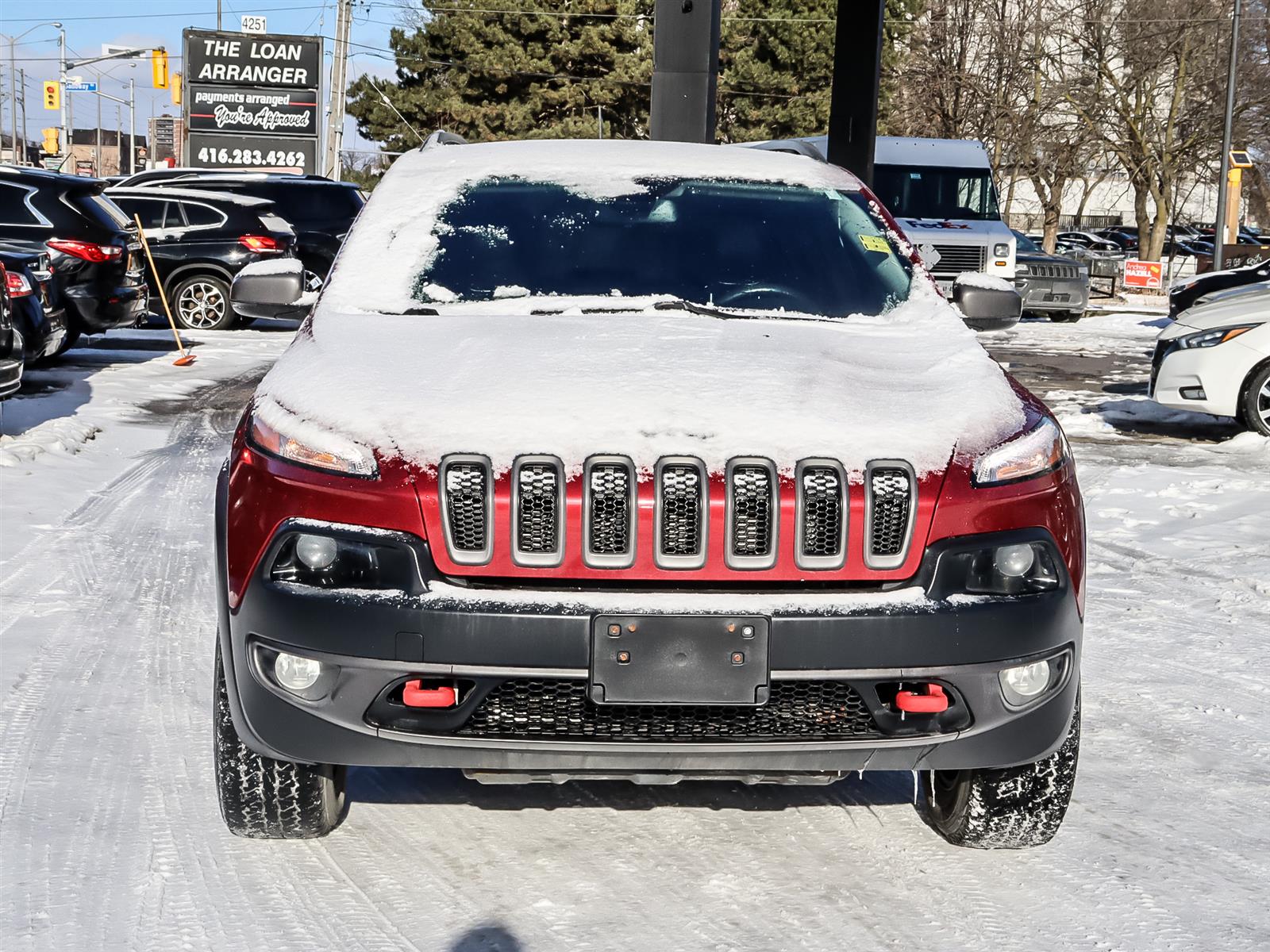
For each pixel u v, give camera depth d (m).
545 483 2.98
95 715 4.45
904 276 4.36
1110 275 33.94
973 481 3.08
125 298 14.15
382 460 3.02
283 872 3.35
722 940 3.04
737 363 3.44
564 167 4.64
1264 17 40.31
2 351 9.05
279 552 3.02
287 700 3.02
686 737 2.96
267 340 17.50
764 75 50.06
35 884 3.24
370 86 51.47
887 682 2.99
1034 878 3.39
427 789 3.90
